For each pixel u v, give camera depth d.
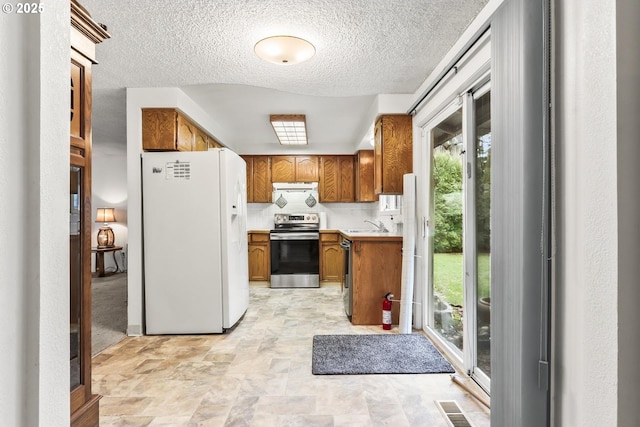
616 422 0.88
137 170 3.18
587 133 0.98
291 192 5.93
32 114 0.56
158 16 1.95
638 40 0.87
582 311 1.06
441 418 1.78
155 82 3.00
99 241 6.24
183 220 3.16
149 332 3.15
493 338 1.49
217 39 2.23
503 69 1.43
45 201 0.58
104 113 3.93
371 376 2.26
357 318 3.43
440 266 2.96
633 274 0.87
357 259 3.44
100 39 1.62
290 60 2.34
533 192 1.23
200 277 3.15
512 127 1.35
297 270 5.32
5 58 0.52
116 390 2.09
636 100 0.87
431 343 2.85
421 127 3.23
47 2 0.59
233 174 3.31
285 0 1.81
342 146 5.58
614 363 0.88
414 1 1.83
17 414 0.54
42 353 0.58
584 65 0.98
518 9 1.30
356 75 2.83
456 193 2.63
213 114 4.05
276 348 2.79
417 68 2.69
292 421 1.76
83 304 1.55
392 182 3.34
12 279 0.53
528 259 1.24
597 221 0.94
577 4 1.08
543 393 1.22
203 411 1.85
